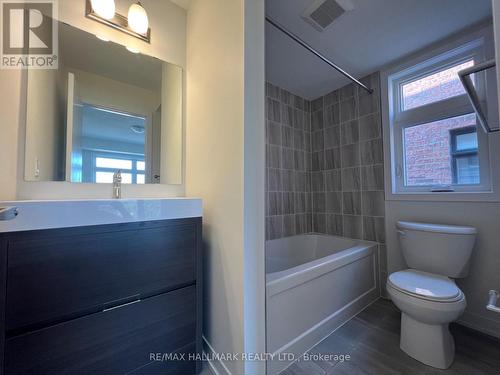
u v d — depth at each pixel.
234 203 1.07
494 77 1.37
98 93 1.30
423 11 1.41
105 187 1.29
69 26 1.21
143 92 1.45
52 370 0.78
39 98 1.11
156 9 1.51
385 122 1.98
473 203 1.47
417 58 1.80
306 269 1.37
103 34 1.32
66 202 0.82
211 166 1.27
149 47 1.48
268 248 2.14
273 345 1.16
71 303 0.82
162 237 1.04
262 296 1.07
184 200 1.12
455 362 1.19
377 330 1.51
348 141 2.27
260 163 1.08
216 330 1.19
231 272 1.08
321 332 1.42
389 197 1.94
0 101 1.02
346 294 1.65
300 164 2.49
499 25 0.48
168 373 1.04
